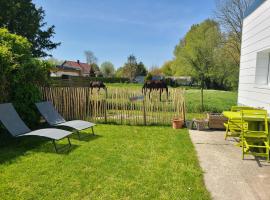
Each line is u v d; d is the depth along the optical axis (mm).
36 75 8617
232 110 7391
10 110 6359
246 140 5820
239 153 5887
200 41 35031
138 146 6270
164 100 9039
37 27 19422
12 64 7441
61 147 6055
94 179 4238
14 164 4863
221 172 4699
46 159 5176
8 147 6043
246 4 28094
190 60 35625
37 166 4777
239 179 4395
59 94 9492
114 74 66625
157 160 5246
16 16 18016
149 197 3670
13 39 8062
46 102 7941
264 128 6156
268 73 7809
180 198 3656
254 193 3877
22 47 8102
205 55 34500
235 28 29406
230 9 29188
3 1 16531
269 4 6883
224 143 6746
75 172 4520
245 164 5148
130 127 8680
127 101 9219
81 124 7211
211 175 4551
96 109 9422
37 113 8250
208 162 5230
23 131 6164
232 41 30312
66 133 6074
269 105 6664
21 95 7703
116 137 7180
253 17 8141
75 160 5145
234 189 4004
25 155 5418
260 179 4406
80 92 9453
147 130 8203
